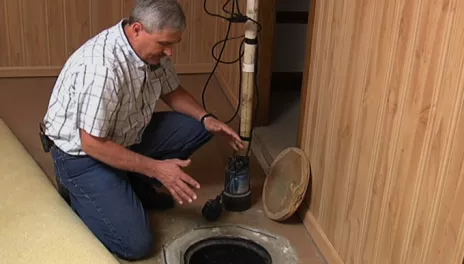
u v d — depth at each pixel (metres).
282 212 2.40
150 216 2.44
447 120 1.49
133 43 2.03
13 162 2.41
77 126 2.07
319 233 2.32
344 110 2.07
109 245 2.17
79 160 2.15
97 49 2.01
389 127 1.78
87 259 1.90
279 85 3.64
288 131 3.14
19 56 3.64
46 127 2.19
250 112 2.44
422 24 1.58
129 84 2.06
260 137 3.06
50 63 3.71
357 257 2.03
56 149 2.18
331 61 2.15
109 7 3.67
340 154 2.12
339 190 2.15
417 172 1.64
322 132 2.27
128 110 2.12
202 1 3.72
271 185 2.55
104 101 1.98
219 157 2.91
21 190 2.22
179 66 3.86
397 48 1.71
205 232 2.36
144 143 2.39
